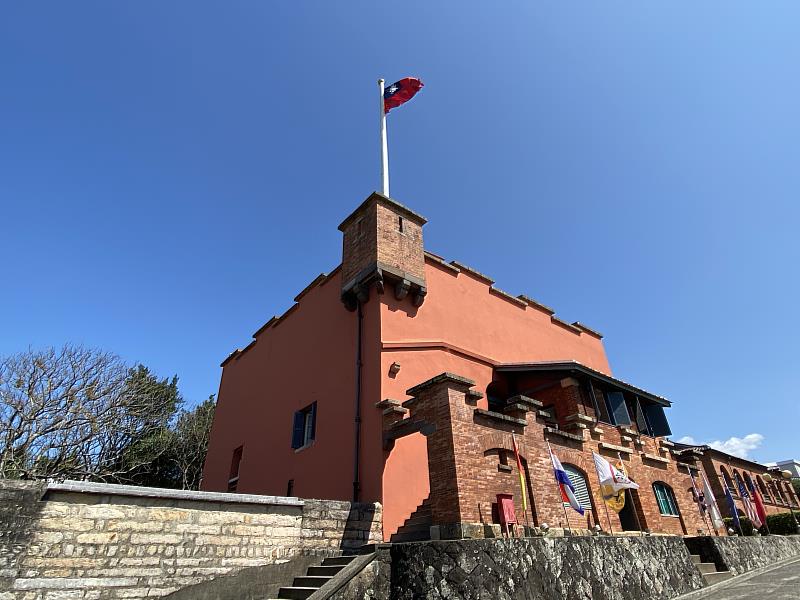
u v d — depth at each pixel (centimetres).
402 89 1912
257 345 2216
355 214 1633
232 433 2142
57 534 679
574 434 1345
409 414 1141
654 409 1898
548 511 1038
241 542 835
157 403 2997
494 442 1001
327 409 1477
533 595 776
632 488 1389
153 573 736
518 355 1833
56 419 2217
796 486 3797
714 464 2441
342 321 1563
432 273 1644
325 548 933
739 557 1427
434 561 714
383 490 1116
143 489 764
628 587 955
